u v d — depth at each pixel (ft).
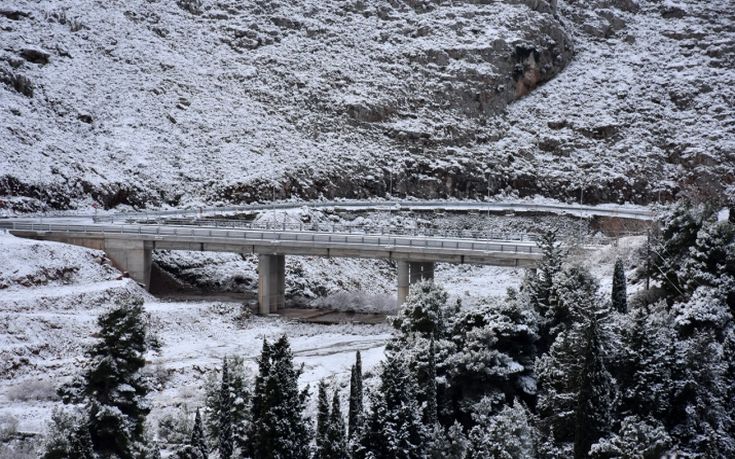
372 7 533.96
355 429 110.83
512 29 524.93
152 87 408.05
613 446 100.07
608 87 526.98
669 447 103.30
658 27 582.35
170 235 264.31
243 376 127.95
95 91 389.39
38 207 305.12
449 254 247.09
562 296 148.05
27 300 215.10
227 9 502.38
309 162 399.85
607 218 389.80
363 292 292.40
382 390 109.50
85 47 416.46
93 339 204.23
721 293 137.39
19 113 342.64
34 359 191.62
